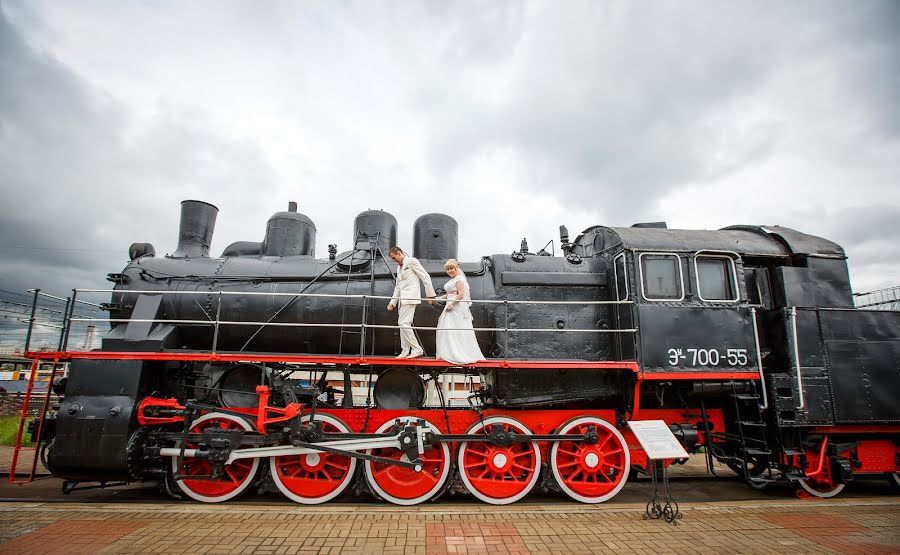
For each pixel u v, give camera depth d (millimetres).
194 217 8133
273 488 6062
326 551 4371
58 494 6773
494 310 7129
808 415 6555
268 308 7031
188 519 5199
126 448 5582
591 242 8109
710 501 7051
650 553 4492
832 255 7363
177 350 6227
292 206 8742
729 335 6641
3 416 16609
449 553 4387
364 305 6336
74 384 5789
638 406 6469
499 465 6203
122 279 7133
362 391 13352
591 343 7043
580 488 6305
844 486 7180
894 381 6898
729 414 7270
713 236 7379
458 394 15836
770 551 4594
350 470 6086
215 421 6172
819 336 6875
